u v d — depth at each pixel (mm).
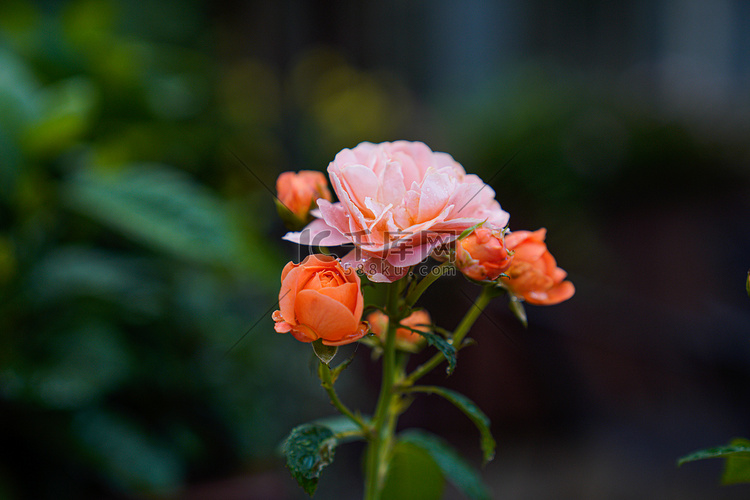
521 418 1270
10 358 575
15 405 572
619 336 1425
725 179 2154
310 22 2330
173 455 623
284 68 2131
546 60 2779
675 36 3107
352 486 944
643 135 2084
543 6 2877
